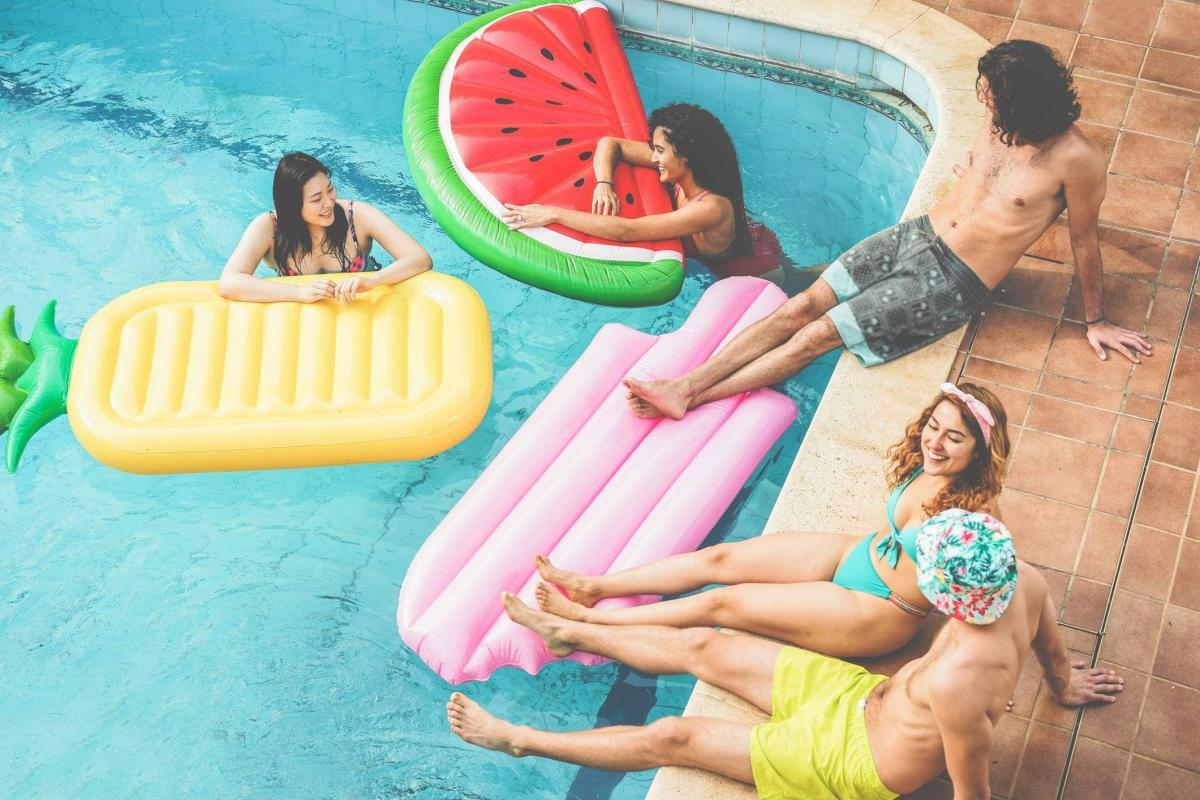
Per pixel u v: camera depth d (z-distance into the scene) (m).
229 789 3.34
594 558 3.59
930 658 2.69
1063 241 4.40
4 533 3.98
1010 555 2.38
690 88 5.67
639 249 4.46
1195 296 4.18
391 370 3.99
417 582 3.59
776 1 5.42
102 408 3.87
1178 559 3.47
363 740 3.44
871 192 5.05
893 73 5.24
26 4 6.17
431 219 4.92
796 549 3.30
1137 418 3.83
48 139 5.38
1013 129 3.57
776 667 3.07
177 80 5.70
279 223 4.18
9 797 3.33
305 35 5.98
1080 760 3.04
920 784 2.78
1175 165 4.61
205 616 3.75
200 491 4.10
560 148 4.73
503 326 4.52
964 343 4.07
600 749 3.09
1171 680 3.20
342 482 4.10
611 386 4.08
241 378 3.94
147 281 4.71
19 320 4.57
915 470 3.05
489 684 3.49
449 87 4.95
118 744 3.44
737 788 2.99
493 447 4.16
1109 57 5.06
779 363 3.99
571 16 5.38
